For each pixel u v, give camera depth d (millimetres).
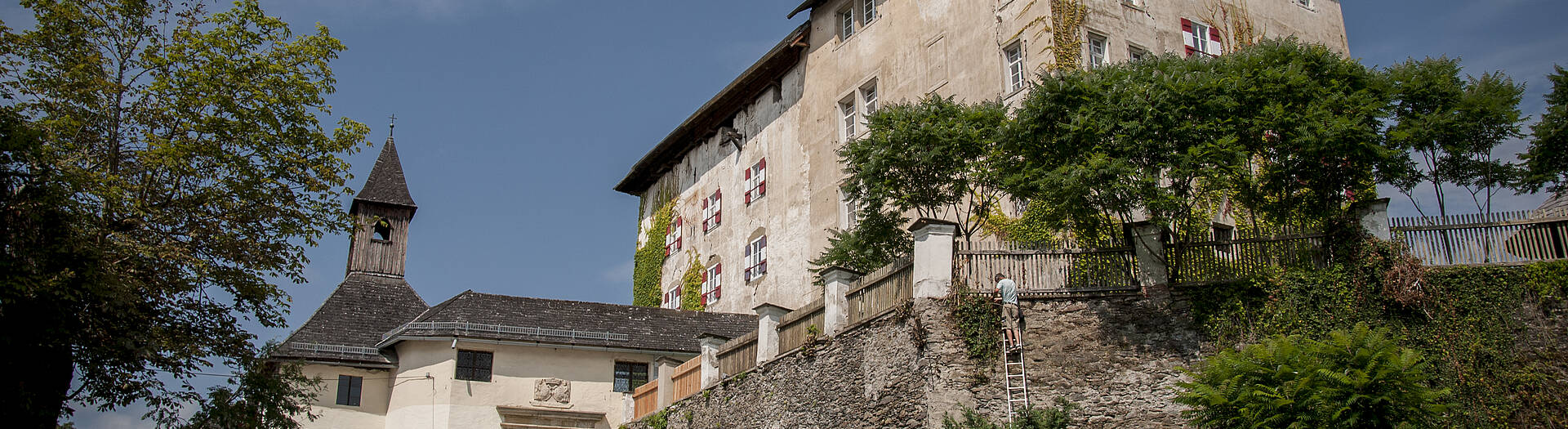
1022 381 21984
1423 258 22094
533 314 36406
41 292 22172
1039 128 23328
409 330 34062
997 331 22516
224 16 26125
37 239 22719
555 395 34750
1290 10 36312
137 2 25844
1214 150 21922
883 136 26500
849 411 24078
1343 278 21844
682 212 49594
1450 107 26250
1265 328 21703
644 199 53844
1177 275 22734
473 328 34406
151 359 24641
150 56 25391
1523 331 21156
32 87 24906
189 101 25141
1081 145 22734
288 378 27031
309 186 26516
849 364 24562
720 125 47469
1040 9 32000
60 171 22953
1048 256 23344
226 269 25422
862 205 28312
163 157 24516
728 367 29359
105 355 24125
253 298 25938
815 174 39719
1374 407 17859
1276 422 18109
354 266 42469
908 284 23562
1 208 22375
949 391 22062
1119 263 23000
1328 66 24906
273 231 26438
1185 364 21812
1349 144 22422
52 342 23250
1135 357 22078
